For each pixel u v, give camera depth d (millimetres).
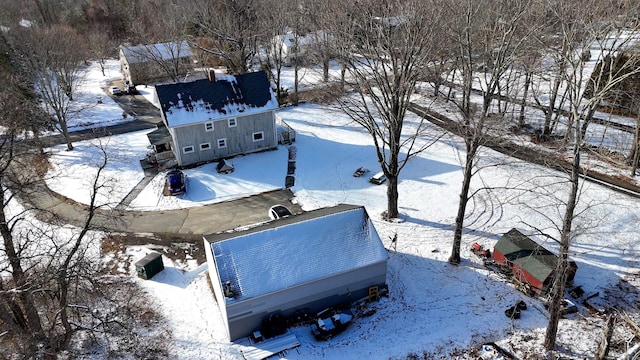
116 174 36812
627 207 29875
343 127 44688
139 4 81062
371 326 22641
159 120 49156
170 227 30391
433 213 30938
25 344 19656
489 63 27234
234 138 38719
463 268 25875
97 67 72250
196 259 27516
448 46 32344
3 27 63062
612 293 23797
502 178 34188
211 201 33188
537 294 23656
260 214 31547
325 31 39969
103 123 48500
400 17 27594
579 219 28594
